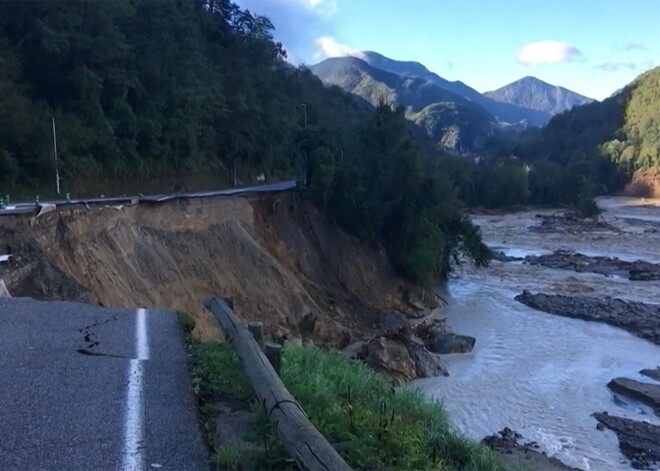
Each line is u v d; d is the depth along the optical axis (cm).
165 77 5194
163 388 784
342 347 3550
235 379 835
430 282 5112
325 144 5275
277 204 4538
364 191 5059
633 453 2175
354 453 630
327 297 4338
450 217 5416
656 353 3484
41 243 2227
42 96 4306
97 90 4431
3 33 4291
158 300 2777
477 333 3916
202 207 3631
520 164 13862
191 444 631
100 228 2709
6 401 705
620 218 11025
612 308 4538
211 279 3325
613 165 15375
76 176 4191
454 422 2392
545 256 7144
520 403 2647
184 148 5450
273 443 616
